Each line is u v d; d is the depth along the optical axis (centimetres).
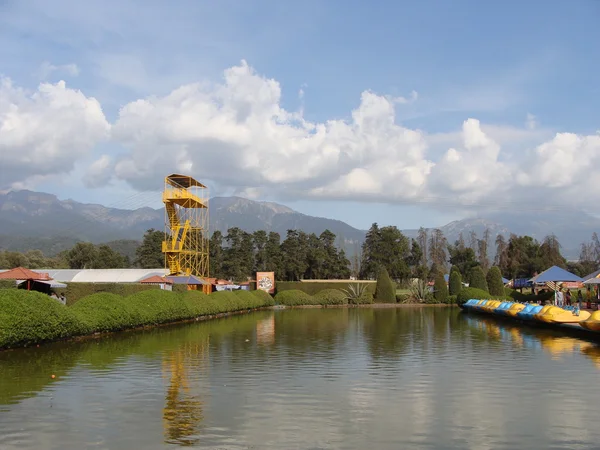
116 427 871
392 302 6100
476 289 4984
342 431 854
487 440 811
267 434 837
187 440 805
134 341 2116
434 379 1286
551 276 4103
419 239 11000
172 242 4791
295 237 7956
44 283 3100
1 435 829
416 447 779
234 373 1366
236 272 7575
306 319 3594
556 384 1218
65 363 1518
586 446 785
